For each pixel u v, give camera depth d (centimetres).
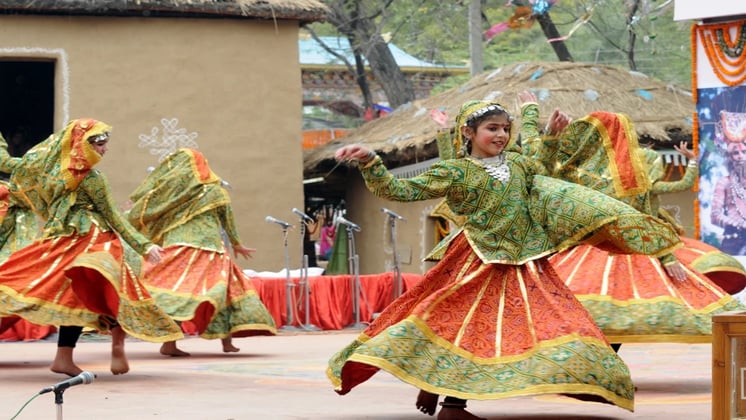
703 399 870
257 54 2286
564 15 3544
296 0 2294
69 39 2195
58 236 1007
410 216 2370
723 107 1705
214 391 926
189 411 793
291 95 2297
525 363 684
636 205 948
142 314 1002
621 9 3141
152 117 2230
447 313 707
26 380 1022
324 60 4128
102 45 2211
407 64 3944
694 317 927
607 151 917
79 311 997
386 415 766
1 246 1191
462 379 682
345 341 1600
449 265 736
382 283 1875
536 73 2294
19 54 2173
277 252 2269
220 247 1358
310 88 4162
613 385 677
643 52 3281
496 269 725
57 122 2194
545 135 838
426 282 732
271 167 2278
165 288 1308
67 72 2195
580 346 684
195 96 2252
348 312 1841
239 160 2266
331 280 1825
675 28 3173
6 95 2895
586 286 955
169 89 2239
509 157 750
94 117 2208
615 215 723
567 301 718
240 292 1359
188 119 2247
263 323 1355
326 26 4081
